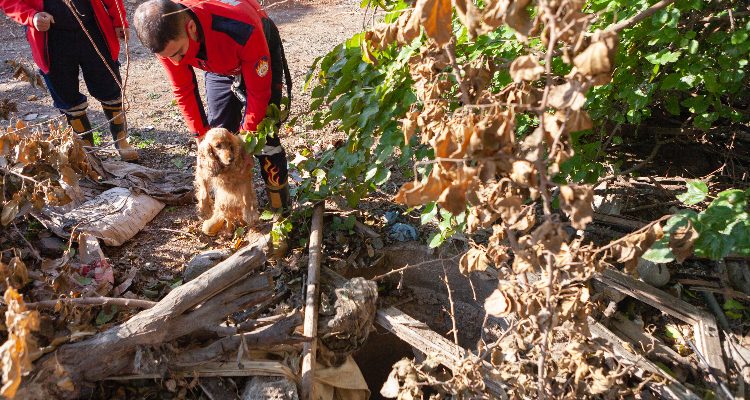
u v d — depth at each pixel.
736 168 4.12
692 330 3.32
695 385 3.06
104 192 4.21
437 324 4.13
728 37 2.97
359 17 10.02
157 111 6.08
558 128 1.79
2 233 3.66
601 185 4.07
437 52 2.34
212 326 3.03
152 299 3.51
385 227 4.23
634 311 3.47
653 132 4.32
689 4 2.73
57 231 3.72
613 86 3.29
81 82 6.86
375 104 3.22
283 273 3.75
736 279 3.58
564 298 2.42
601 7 2.87
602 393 2.80
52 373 2.59
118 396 2.87
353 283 3.35
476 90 2.38
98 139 5.30
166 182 4.66
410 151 3.19
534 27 1.76
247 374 2.93
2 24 9.05
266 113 3.62
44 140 3.45
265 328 3.04
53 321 2.85
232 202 3.82
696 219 2.26
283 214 4.05
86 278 3.45
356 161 3.51
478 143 1.81
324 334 3.22
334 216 4.26
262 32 3.37
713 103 3.32
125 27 3.88
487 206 2.21
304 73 7.08
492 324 3.79
